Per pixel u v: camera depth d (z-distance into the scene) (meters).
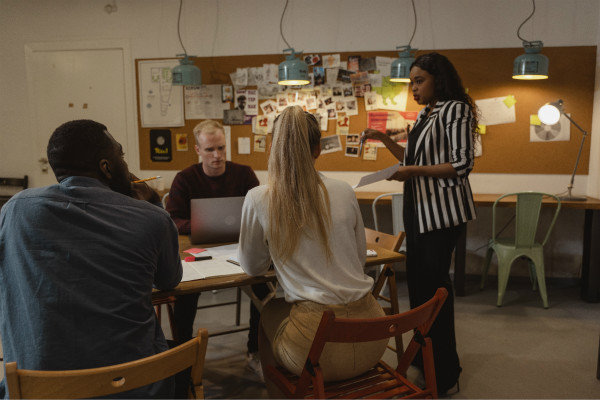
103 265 1.02
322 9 3.78
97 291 1.01
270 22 3.85
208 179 2.30
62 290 0.98
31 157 4.31
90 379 0.89
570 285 3.71
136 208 1.10
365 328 1.17
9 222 1.03
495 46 3.61
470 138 1.84
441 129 1.87
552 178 3.65
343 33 3.78
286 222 1.29
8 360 1.02
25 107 4.26
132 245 1.05
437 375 1.99
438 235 1.91
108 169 1.15
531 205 3.10
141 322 1.07
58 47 4.14
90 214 1.03
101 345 1.00
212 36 3.93
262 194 1.33
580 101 3.55
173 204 2.25
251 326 2.24
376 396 1.34
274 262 1.37
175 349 0.98
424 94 1.95
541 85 3.58
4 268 1.03
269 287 1.97
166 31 3.98
